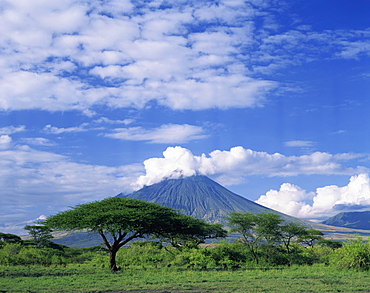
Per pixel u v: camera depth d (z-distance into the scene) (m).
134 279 32.28
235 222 54.56
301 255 55.69
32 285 28.30
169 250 58.72
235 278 32.28
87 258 63.91
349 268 38.84
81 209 43.53
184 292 24.75
